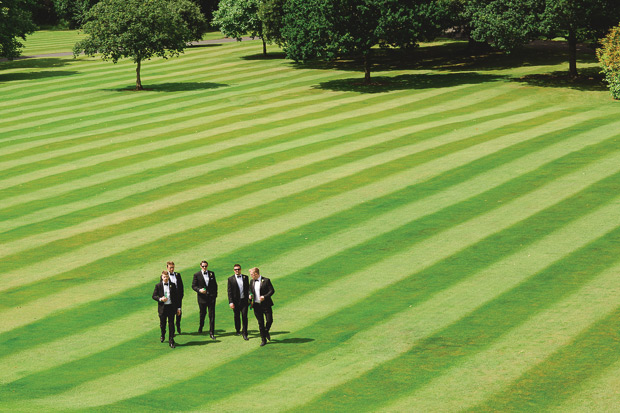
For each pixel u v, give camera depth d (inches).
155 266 927.0
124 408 567.5
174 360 675.4
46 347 716.7
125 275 904.3
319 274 864.9
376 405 559.2
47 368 666.8
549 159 1262.3
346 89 2188.7
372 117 1760.6
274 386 604.1
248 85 2321.6
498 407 546.0
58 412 560.4
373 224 1017.5
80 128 1819.6
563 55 2524.6
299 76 2455.7
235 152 1477.6
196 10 3280.0
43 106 2124.8
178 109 1990.7
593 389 564.7
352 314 751.7
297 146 1492.4
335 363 644.1
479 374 603.2
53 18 4884.4
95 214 1154.7
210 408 565.6
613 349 631.2
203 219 1089.4
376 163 1321.4
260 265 903.1
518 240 920.9
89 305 820.0
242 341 716.0
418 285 812.0
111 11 2271.2
